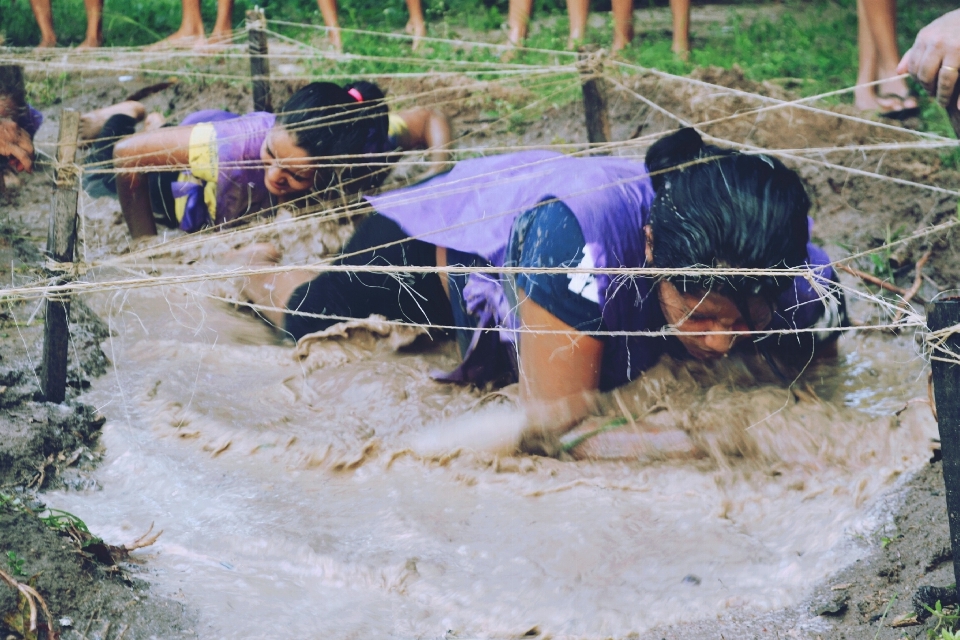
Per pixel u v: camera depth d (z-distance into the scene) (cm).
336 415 338
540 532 270
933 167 471
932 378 203
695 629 230
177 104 684
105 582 237
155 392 350
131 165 440
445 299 353
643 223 279
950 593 217
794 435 300
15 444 304
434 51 728
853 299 404
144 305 421
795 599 237
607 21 784
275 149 400
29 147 404
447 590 246
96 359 369
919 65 231
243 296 423
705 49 694
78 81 727
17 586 215
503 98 620
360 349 378
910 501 265
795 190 260
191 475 306
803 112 517
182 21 808
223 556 263
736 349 317
